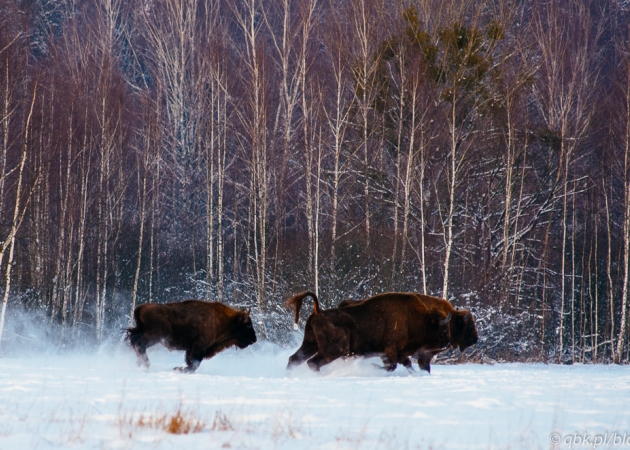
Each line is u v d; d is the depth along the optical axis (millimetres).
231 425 14586
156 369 30172
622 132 70375
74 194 64375
